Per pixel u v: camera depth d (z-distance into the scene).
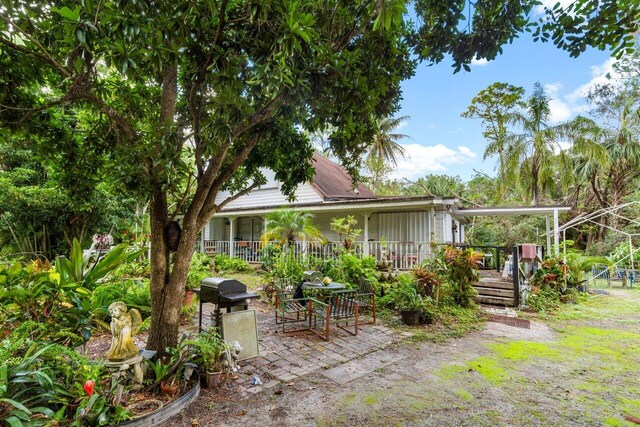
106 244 9.68
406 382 3.99
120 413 2.78
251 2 2.49
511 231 21.69
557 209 11.10
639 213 18.56
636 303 9.23
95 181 4.74
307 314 6.73
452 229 13.56
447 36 3.59
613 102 19.83
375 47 3.81
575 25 3.11
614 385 3.97
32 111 3.34
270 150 4.68
